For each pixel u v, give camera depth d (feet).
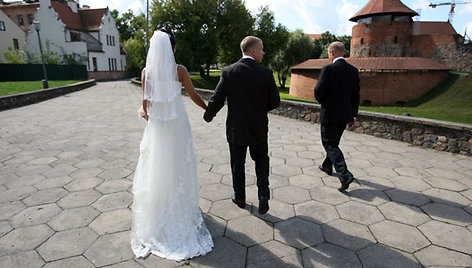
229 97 8.55
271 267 6.68
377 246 7.45
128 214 9.07
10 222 8.52
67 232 8.03
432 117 56.34
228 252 7.25
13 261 6.79
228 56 119.03
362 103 84.89
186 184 7.77
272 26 114.83
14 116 28.30
